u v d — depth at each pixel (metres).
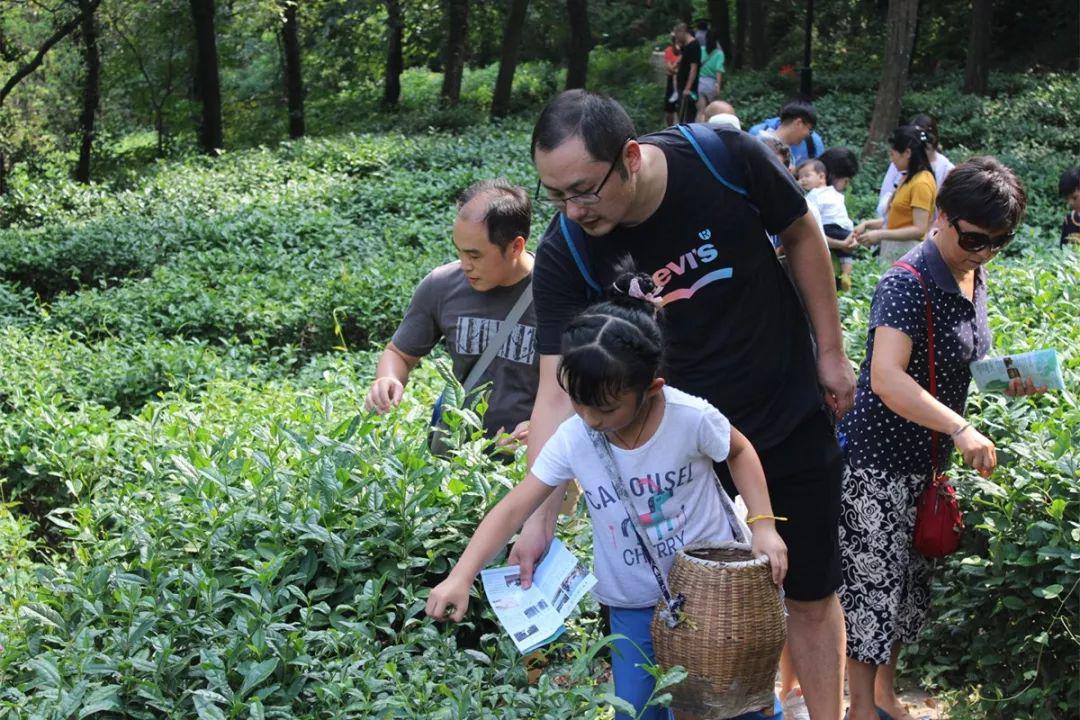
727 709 3.05
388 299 10.86
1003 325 5.80
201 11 25.67
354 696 3.17
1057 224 14.66
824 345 3.54
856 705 4.10
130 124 29.00
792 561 3.57
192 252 13.98
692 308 3.35
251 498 4.00
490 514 3.15
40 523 6.02
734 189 3.31
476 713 3.13
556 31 40.03
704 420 3.11
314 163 21.00
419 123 29.30
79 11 23.16
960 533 3.98
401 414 5.23
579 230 3.35
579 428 3.17
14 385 7.97
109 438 6.02
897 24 20.77
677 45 24.38
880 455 3.98
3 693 3.32
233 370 8.99
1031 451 4.26
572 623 3.88
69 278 13.84
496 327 4.63
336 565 3.64
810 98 26.02
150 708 3.27
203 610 3.52
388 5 34.19
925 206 8.61
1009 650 4.34
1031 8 34.66
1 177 20.94
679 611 3.02
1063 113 24.28
